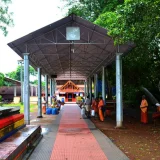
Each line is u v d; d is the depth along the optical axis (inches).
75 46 605.0
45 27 509.0
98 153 313.0
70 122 658.2
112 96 1093.1
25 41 530.0
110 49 601.9
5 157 194.5
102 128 557.9
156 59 792.3
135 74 907.4
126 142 402.9
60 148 340.5
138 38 502.9
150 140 420.5
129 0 402.6
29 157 287.7
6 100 2020.2
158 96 1048.2
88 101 781.9
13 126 321.1
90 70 1025.5
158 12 402.6
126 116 836.6
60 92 2105.1
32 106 1456.7
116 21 438.6
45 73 1031.0
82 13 889.5
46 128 538.9
